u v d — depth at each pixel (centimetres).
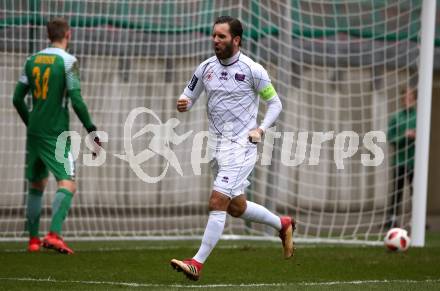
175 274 2438
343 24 3847
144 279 2334
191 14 3719
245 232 3897
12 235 3575
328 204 4341
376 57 3847
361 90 3650
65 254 2883
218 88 2220
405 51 3816
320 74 3978
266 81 2217
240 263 2709
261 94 2225
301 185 4269
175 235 3794
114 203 4069
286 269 2581
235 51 2217
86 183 3969
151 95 3803
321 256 2909
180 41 3722
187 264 2123
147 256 2869
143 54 3728
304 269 2586
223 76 2217
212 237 2161
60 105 2853
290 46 3628
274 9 3653
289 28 3625
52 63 2825
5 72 3491
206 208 4209
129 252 2992
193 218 4231
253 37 3728
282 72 3672
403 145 3706
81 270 2500
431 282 2308
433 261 2802
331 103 4106
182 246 3300
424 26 3294
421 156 3309
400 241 3031
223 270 2542
